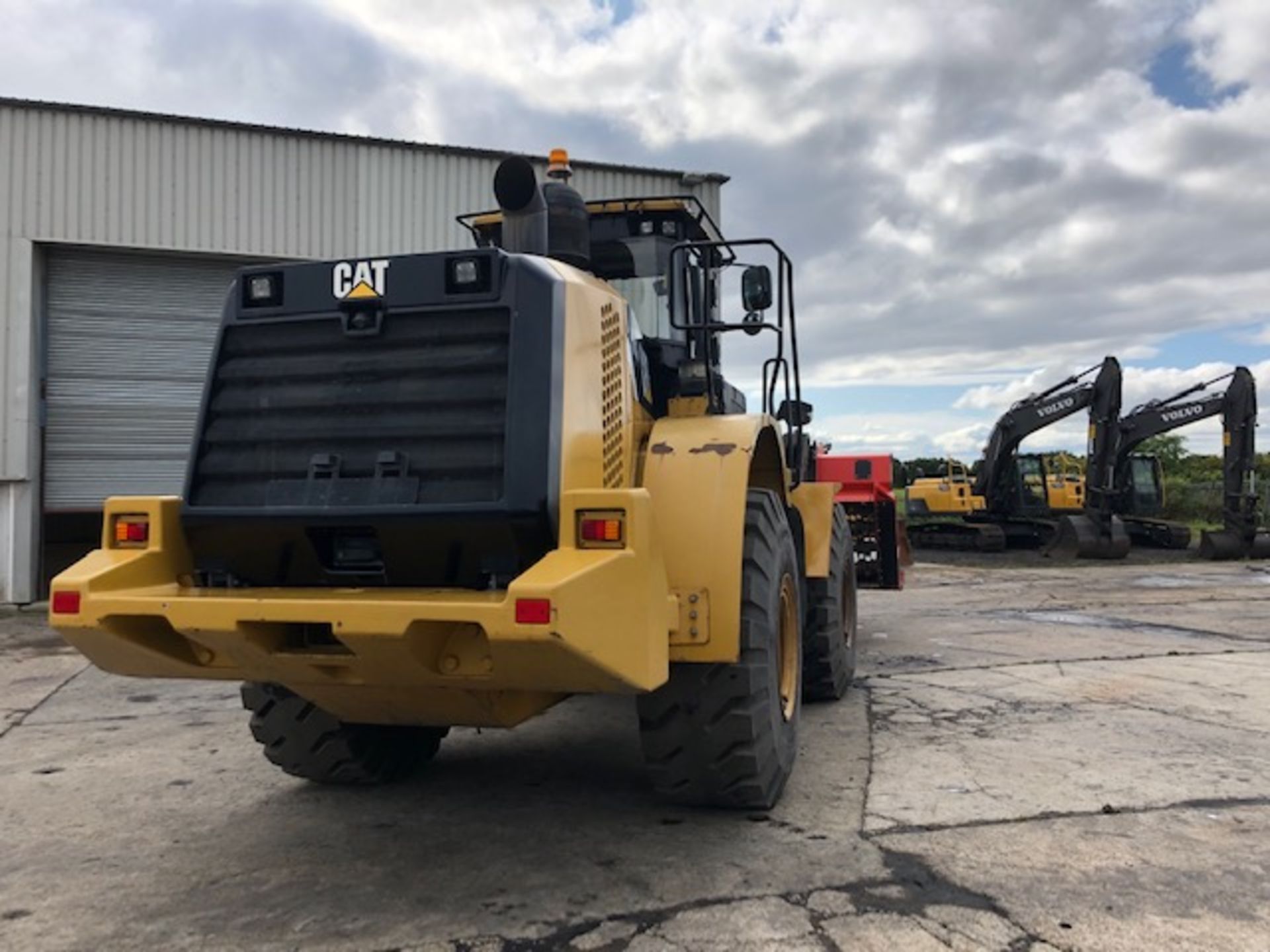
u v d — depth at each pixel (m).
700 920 3.38
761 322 5.15
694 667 4.10
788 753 4.61
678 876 3.78
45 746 6.09
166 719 6.82
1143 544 27.14
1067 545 23.83
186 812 4.69
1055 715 6.43
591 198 14.82
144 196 13.38
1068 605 13.57
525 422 3.55
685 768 4.18
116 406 13.62
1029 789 4.82
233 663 3.60
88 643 3.53
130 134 13.36
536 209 4.54
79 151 13.18
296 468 3.80
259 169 13.77
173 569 3.81
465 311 3.73
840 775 5.07
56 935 3.37
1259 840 4.13
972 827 4.29
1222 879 3.71
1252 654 8.95
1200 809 4.53
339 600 3.25
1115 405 23.77
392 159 14.27
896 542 10.83
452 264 3.74
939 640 9.98
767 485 5.27
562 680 3.29
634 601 3.28
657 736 4.14
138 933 3.38
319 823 4.48
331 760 4.79
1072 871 3.80
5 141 12.95
